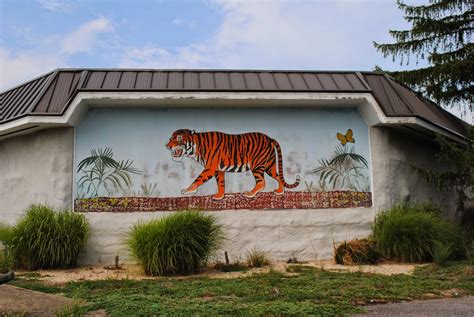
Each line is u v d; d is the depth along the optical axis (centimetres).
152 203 1096
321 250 1127
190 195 1109
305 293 732
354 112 1189
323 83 1172
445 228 1067
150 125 1123
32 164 1137
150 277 911
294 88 1131
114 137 1109
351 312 639
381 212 1142
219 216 1106
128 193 1093
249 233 1111
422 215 1073
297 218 1130
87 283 824
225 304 667
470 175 1153
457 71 1424
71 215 1026
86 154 1095
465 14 1513
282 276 890
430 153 1385
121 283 826
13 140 1195
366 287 779
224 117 1147
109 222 1076
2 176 1215
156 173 1109
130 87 1088
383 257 1065
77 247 1009
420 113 1257
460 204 1255
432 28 1507
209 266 1030
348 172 1163
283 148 1152
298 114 1170
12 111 1124
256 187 1130
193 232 955
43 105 1062
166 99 1080
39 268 992
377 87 1213
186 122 1134
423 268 960
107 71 1161
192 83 1128
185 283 824
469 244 1140
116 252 1066
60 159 1087
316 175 1152
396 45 1560
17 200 1158
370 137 1183
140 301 678
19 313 580
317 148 1162
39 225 992
